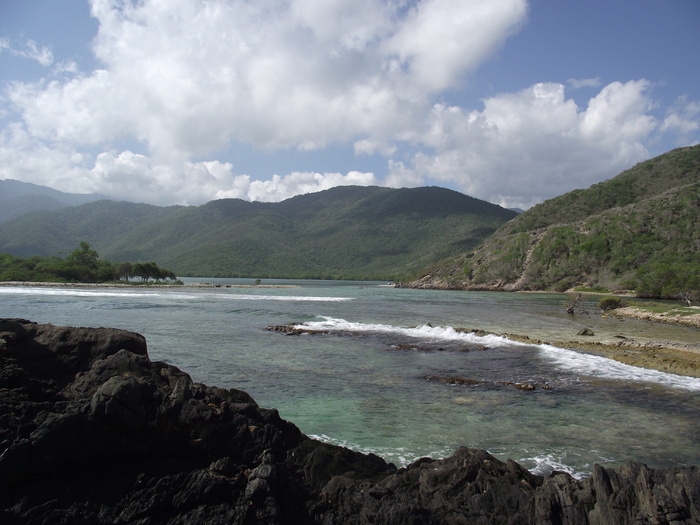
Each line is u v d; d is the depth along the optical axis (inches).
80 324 1173.7
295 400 524.4
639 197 5984.3
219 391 324.8
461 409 499.5
